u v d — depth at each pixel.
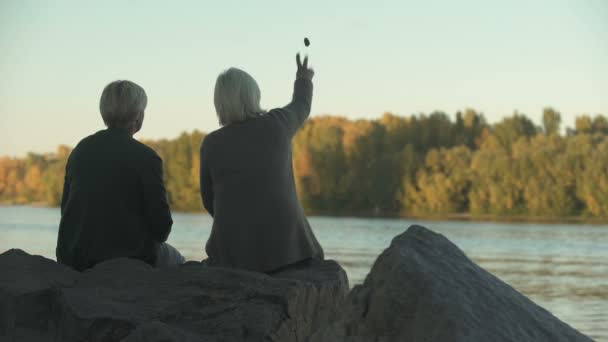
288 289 3.15
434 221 80.75
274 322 3.02
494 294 2.71
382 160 89.69
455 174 83.81
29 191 122.19
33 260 3.59
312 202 92.44
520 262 41.19
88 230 3.97
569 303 23.11
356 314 2.71
